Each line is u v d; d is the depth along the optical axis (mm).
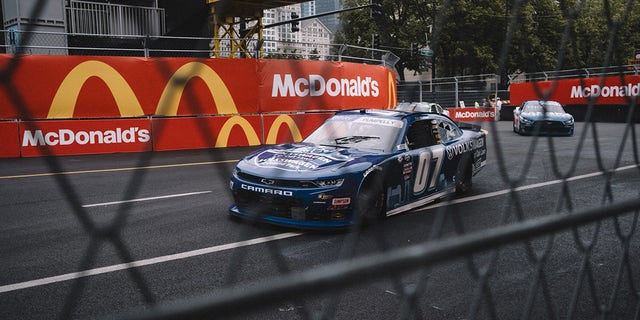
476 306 940
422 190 5770
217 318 454
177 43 13234
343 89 13789
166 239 4469
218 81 11812
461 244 657
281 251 4152
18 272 3562
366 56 15195
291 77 12781
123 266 3689
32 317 2832
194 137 11516
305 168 4805
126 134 10859
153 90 11031
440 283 3393
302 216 4684
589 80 10320
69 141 10305
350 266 545
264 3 14016
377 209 5000
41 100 9914
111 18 12359
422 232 4742
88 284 3316
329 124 6070
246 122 12258
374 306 3029
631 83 21234
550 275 3641
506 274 3607
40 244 4266
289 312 2852
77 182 7363
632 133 1409
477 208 5883
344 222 4727
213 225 4965
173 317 432
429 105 18609
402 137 5570
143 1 12578
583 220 845
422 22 34625
